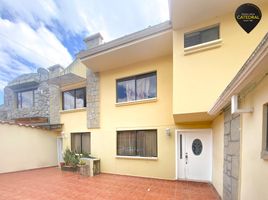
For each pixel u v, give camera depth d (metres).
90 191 6.59
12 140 10.37
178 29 6.41
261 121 2.86
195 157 7.96
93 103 10.60
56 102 12.52
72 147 11.65
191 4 5.55
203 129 7.71
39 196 6.11
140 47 8.23
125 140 9.53
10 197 6.03
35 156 11.38
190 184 7.32
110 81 10.15
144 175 8.63
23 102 15.52
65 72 12.20
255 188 3.05
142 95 9.16
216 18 5.87
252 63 2.31
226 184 4.94
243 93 3.53
